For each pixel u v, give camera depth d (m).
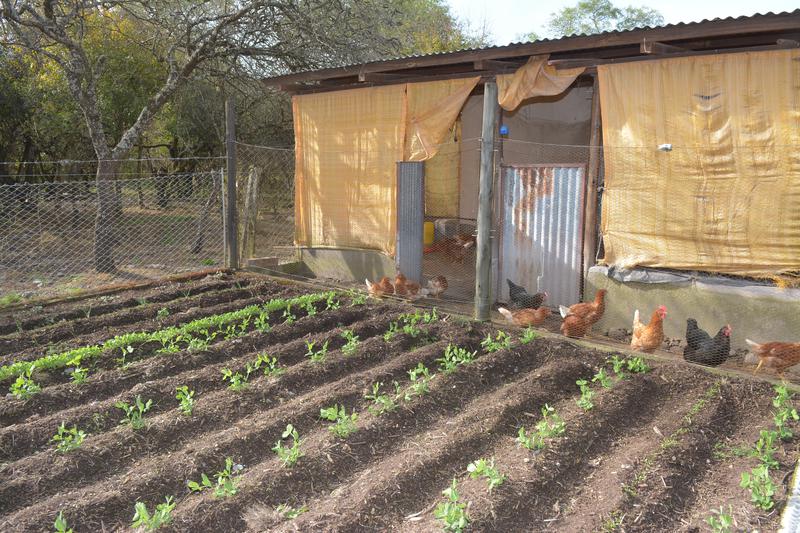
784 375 6.31
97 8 13.17
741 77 6.57
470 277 10.64
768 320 6.71
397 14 16.11
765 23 5.92
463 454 4.55
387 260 10.14
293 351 6.68
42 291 9.54
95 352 6.41
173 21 13.26
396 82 9.55
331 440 4.66
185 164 19.11
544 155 11.58
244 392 5.55
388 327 7.63
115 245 11.30
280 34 13.66
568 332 7.19
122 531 3.72
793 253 6.50
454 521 3.60
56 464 4.34
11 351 6.71
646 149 7.22
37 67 14.32
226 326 7.55
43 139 16.59
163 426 4.91
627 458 4.48
